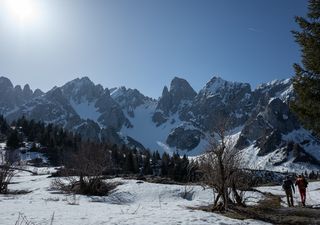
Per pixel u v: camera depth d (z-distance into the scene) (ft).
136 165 352.49
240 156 72.49
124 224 50.55
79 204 81.71
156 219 55.31
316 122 67.82
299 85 67.97
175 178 249.34
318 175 456.04
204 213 64.54
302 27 69.10
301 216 67.87
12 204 73.51
